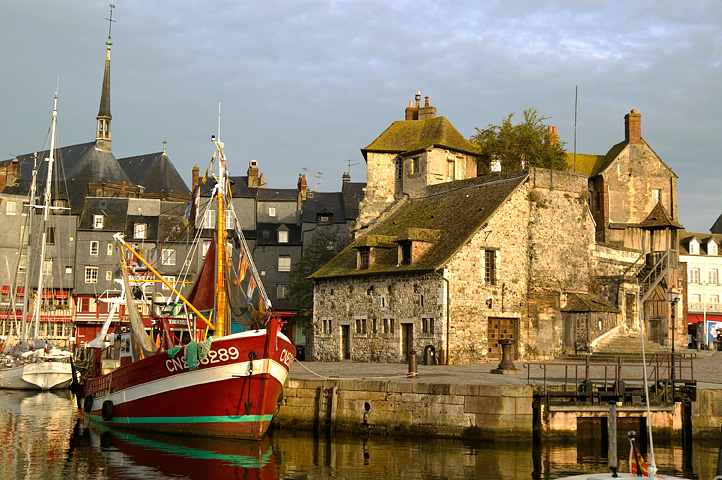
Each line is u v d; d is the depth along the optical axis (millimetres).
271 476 20375
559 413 24594
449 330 38844
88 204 74500
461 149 52531
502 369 31766
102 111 95938
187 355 25031
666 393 26078
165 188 91875
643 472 14734
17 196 74688
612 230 54781
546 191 43500
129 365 27672
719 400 26609
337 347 46250
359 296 44906
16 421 31562
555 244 43500
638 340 41938
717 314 73688
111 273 71375
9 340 61438
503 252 41375
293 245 71250
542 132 58156
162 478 20125
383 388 26062
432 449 23500
